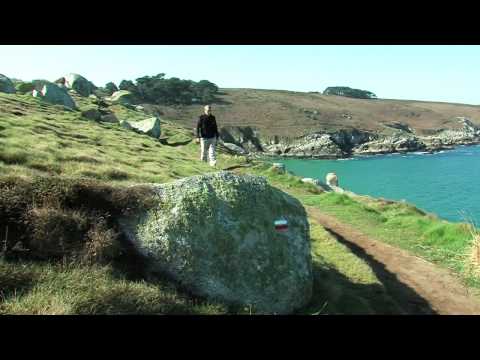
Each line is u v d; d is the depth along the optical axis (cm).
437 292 705
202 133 1472
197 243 506
